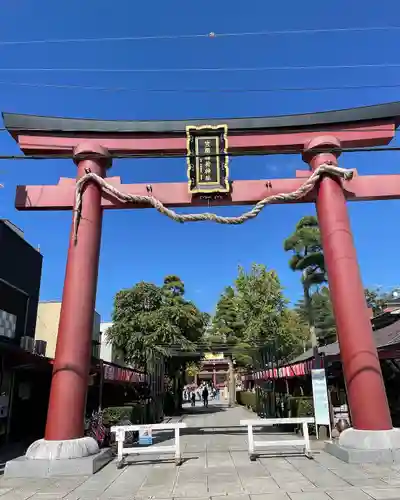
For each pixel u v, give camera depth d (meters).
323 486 6.68
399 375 14.77
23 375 14.13
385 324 18.31
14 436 13.30
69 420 8.90
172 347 23.17
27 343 14.26
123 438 8.89
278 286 29.67
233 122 11.24
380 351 11.38
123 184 11.18
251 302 29.14
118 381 14.89
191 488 6.79
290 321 29.30
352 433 9.05
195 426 16.94
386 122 11.27
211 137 11.15
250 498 6.12
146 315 24.17
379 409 9.03
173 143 11.28
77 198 10.51
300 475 7.46
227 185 10.92
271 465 8.38
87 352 9.66
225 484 6.97
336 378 16.28
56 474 7.98
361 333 9.59
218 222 10.48
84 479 7.64
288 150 11.43
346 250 10.25
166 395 26.38
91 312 9.98
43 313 23.23
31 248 15.64
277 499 6.04
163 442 11.98
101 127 11.10
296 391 19.36
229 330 32.44
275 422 9.20
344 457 8.56
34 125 10.86
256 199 11.18
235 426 16.64
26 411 14.24
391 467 7.91
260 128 11.20
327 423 11.68
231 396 36.59
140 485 7.11
